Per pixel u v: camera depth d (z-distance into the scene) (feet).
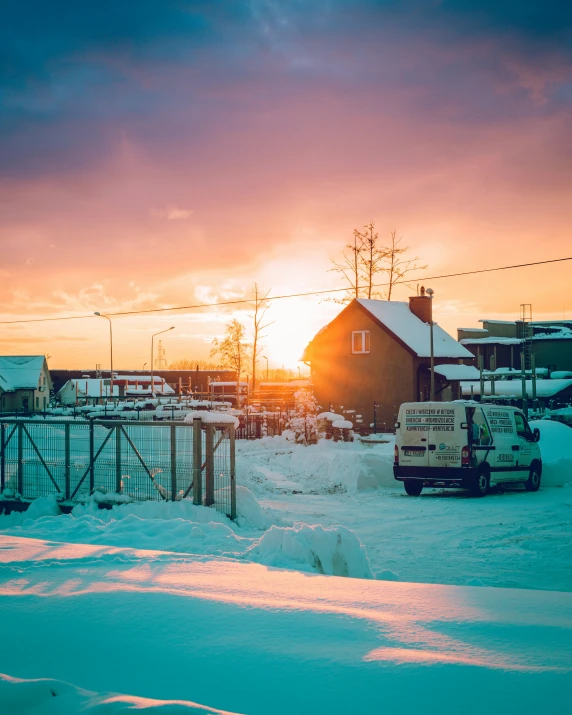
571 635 18.88
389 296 195.72
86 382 339.57
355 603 22.47
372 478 75.05
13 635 19.57
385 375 149.69
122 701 14.34
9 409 328.70
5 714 14.49
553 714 13.98
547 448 85.15
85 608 21.93
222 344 221.87
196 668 16.89
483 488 67.46
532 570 36.37
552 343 238.48
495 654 17.31
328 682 15.80
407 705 14.57
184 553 32.09
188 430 47.91
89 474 51.55
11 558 30.63
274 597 23.27
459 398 157.28
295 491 71.87
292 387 237.25
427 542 44.27
